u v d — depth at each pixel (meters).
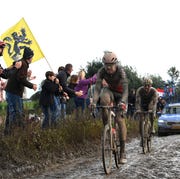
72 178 6.79
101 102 7.55
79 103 12.71
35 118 9.85
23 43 10.95
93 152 10.77
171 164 8.02
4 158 7.95
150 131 11.16
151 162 8.37
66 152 9.80
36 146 9.09
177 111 20.53
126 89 7.53
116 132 7.75
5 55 10.73
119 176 6.79
